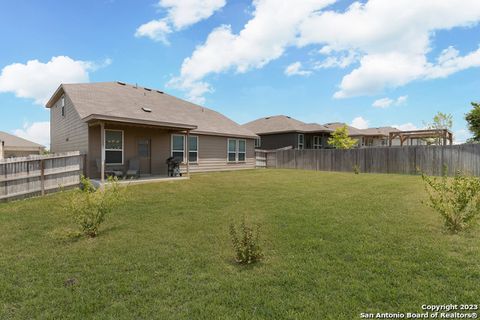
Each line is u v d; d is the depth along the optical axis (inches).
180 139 625.3
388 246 164.2
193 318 102.3
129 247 174.7
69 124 561.0
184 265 147.5
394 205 271.9
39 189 356.5
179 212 261.4
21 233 205.3
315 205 278.4
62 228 215.5
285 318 101.0
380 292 115.6
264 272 137.4
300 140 1045.2
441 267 135.4
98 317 104.0
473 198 192.2
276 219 229.0
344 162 749.9
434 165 610.5
